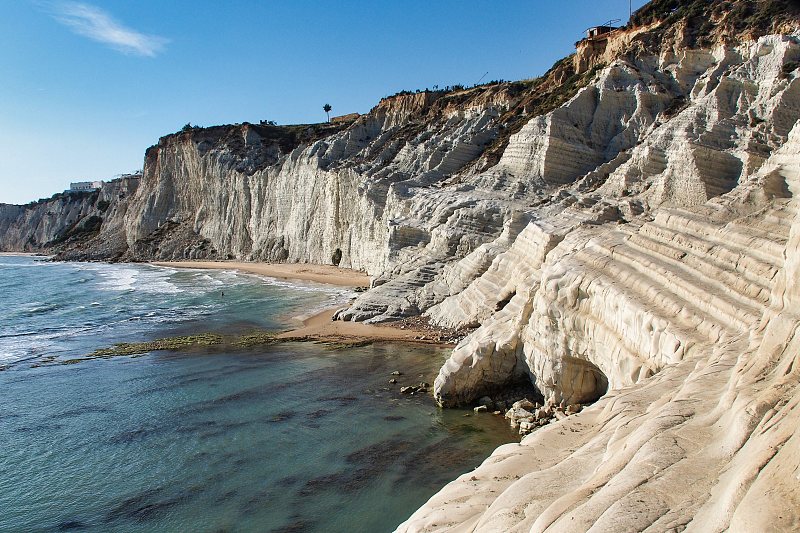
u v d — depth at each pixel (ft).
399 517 51.39
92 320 151.74
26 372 100.48
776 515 15.70
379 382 88.74
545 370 68.90
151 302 183.11
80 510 55.11
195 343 119.85
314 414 76.43
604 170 143.95
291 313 154.10
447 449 64.08
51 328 141.49
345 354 106.32
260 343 117.80
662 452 24.17
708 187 101.45
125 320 150.82
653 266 56.59
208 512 53.88
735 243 51.44
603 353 58.34
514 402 74.95
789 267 30.27
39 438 71.46
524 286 85.87
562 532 20.94
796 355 25.46
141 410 80.38
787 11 149.59
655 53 173.68
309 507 53.88
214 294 198.90
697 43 164.35
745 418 23.27
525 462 35.78
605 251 66.39
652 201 107.34
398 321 130.00
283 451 65.62
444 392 77.20
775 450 18.89
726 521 17.49
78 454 66.80
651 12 199.93
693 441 24.90
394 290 143.33
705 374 33.96
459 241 148.56
